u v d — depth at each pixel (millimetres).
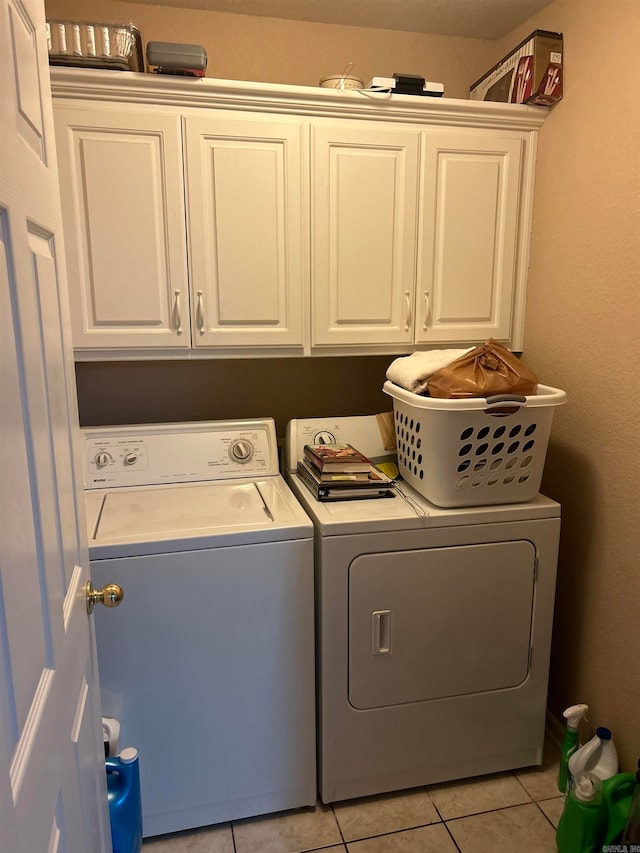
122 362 2148
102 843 1119
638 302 1593
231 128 1739
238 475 1944
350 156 1830
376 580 1646
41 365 792
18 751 625
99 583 1480
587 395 1805
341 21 2057
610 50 1637
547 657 1830
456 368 1638
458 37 2186
